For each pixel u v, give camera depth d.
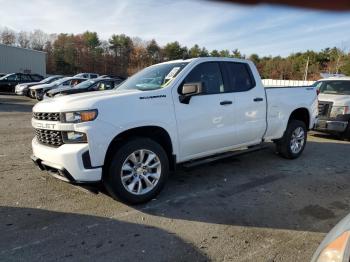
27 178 5.31
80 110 3.92
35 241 3.41
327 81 10.77
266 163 6.52
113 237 3.52
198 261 3.11
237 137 5.50
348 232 2.04
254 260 3.14
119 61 78.62
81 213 4.09
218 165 6.33
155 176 4.49
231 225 3.85
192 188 5.05
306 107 6.84
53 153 4.03
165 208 4.29
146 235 3.58
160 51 74.94
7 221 3.84
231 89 5.41
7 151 7.12
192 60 5.05
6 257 3.12
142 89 4.77
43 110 4.27
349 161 6.89
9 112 14.34
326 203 4.56
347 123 9.24
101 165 4.01
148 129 4.46
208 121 5.01
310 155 7.34
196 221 3.94
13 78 26.88
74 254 3.19
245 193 4.87
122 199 4.24
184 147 4.79
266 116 5.97
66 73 75.00
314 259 2.13
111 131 4.02
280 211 4.26
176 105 4.63
